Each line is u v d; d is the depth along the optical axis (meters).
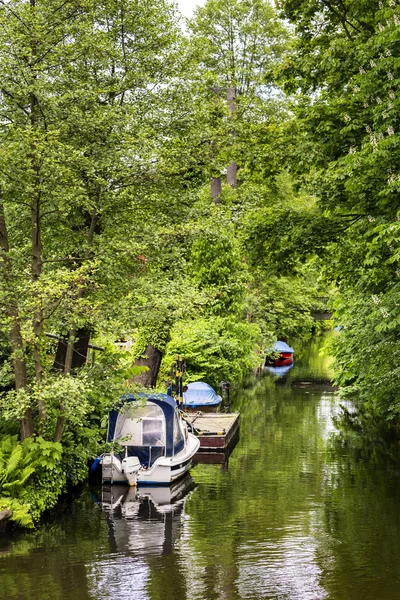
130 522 13.70
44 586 10.35
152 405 17.64
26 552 11.88
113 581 10.53
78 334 15.73
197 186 16.02
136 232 14.59
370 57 14.47
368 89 14.38
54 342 14.81
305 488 16.34
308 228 16.52
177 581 10.54
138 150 13.84
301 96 18.20
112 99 15.55
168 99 16.11
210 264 31.84
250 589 10.20
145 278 14.54
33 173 12.36
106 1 15.02
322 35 18.16
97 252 13.85
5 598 9.91
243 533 12.94
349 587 10.24
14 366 13.88
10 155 12.13
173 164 14.56
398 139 12.63
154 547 12.16
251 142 17.55
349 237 16.56
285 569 11.02
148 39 16.31
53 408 14.30
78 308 12.95
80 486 16.70
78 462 15.72
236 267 32.62
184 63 16.39
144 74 15.15
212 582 10.47
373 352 17.72
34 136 12.15
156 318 13.88
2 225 13.74
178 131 15.92
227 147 16.09
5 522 12.77
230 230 16.03
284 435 23.31
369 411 28.02
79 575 10.79
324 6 17.95
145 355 23.14
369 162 12.87
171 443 17.47
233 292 32.44
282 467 18.69
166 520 13.84
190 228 14.30
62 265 14.80
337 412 27.92
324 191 16.62
